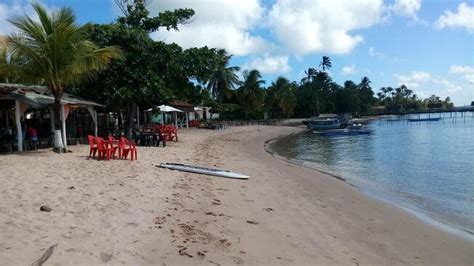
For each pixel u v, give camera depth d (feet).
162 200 35.50
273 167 72.38
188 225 29.45
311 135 198.70
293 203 42.63
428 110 442.50
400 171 72.95
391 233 34.14
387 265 26.58
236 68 231.71
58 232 24.06
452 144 125.29
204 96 109.19
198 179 49.49
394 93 563.07
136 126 114.62
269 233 30.63
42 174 41.24
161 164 56.59
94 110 89.81
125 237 24.97
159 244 24.81
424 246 31.12
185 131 168.96
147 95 88.58
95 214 28.45
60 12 62.80
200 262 23.17
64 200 31.09
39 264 19.56
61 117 73.26
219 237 27.89
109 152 58.13
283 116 319.88
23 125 77.41
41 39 61.77
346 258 27.12
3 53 63.57
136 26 94.79
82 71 67.05
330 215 38.83
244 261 24.36
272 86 295.07
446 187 56.80
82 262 20.56
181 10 98.48
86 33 72.28
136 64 88.38
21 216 26.08
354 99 393.50
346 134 197.16
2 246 20.98
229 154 92.02
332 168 77.97
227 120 256.52
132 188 38.34
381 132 214.07
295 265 24.82
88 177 41.65
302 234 31.48
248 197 43.09
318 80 401.70
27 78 63.82
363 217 39.01
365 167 79.25
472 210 43.37
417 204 46.16
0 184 34.99
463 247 31.12
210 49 97.66
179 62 94.63
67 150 67.51
